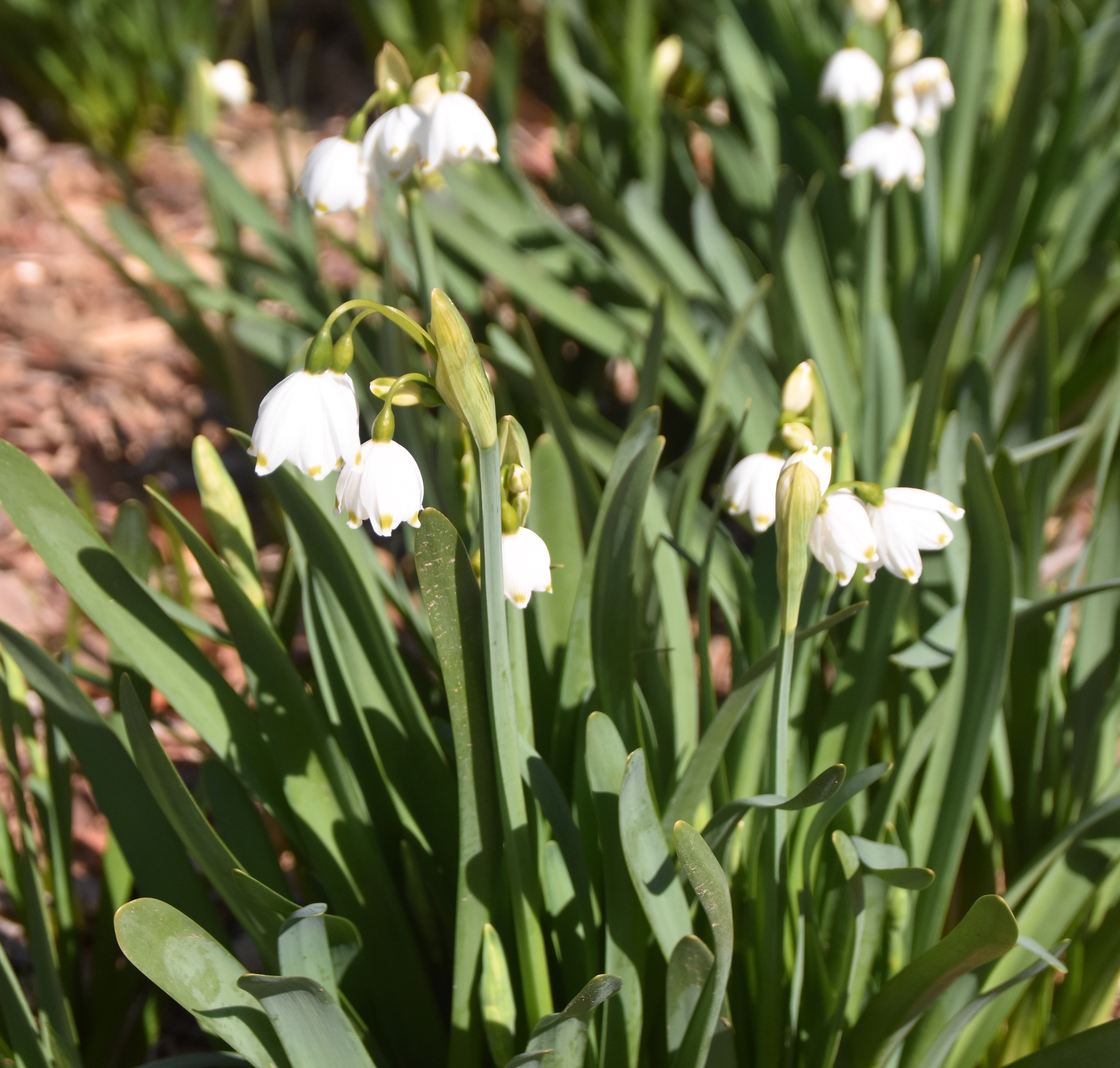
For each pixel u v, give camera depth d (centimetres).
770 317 54
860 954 28
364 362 37
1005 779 34
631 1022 28
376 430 22
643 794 25
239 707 29
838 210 58
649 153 66
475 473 31
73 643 45
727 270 54
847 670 32
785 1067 30
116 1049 36
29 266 85
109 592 28
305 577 30
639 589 35
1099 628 35
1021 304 51
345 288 66
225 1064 29
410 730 31
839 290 53
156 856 29
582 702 30
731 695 25
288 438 22
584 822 29
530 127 103
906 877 24
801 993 30
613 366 65
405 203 41
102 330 79
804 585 31
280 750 29
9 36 96
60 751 32
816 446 28
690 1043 26
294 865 40
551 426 39
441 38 101
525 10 113
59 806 32
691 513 37
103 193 95
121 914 23
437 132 31
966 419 38
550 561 31
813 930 28
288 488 29
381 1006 30
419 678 35
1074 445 44
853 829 31
